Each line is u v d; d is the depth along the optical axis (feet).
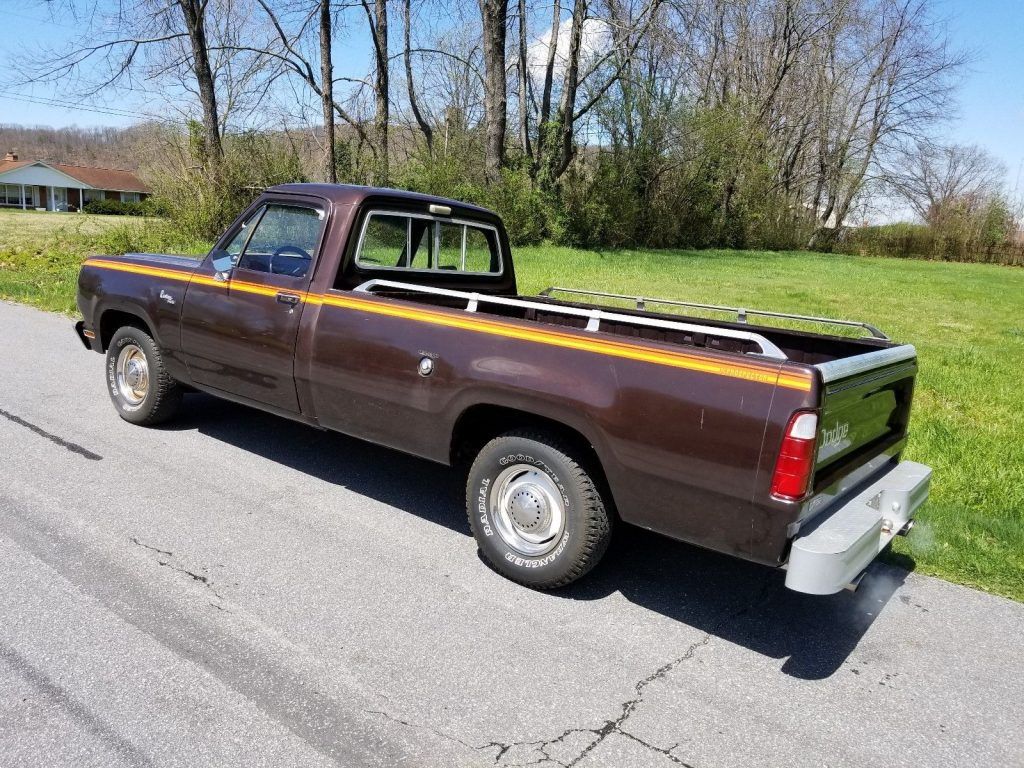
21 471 16.07
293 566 12.86
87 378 24.08
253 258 16.20
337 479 16.90
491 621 11.60
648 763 8.78
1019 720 9.98
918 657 11.37
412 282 16.80
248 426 20.15
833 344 14.84
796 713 9.89
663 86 108.17
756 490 10.00
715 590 13.20
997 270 137.59
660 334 16.94
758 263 105.50
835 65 155.02
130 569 12.35
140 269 18.58
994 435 22.91
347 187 15.81
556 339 11.71
